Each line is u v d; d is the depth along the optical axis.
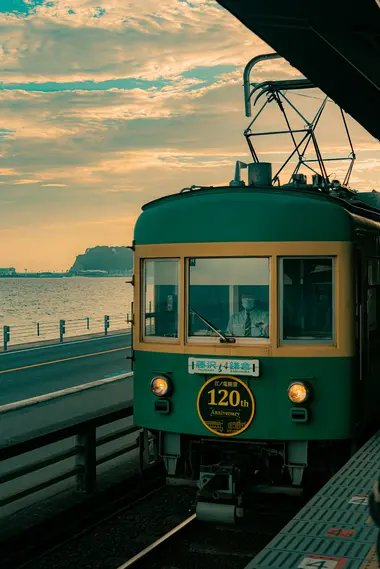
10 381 20.73
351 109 11.65
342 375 8.05
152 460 9.10
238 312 8.26
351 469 7.36
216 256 8.31
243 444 8.44
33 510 8.02
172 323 8.52
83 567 7.12
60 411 15.91
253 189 8.48
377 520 4.17
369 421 8.98
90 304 184.75
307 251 8.11
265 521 8.41
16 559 7.16
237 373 8.10
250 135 10.99
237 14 8.12
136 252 8.80
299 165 10.71
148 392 8.60
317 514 6.12
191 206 8.52
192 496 9.48
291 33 8.82
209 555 7.51
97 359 25.72
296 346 8.05
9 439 7.59
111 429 13.59
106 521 8.42
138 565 7.05
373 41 8.82
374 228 9.34
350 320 8.09
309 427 8.00
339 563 5.14
